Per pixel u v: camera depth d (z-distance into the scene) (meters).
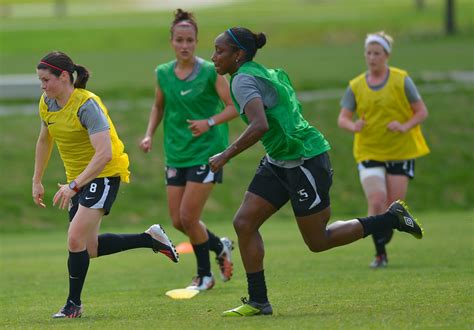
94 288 33.47
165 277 36.66
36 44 161.62
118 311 26.20
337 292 27.94
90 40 166.62
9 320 25.23
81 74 24.81
